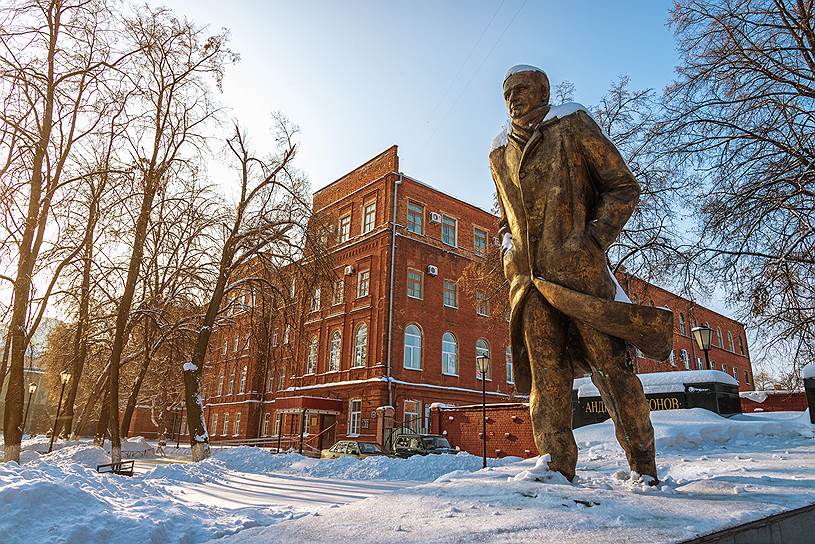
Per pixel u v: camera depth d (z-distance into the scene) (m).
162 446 32.72
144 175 19.38
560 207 3.98
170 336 24.97
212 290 23.03
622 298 4.04
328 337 33.50
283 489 11.51
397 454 19.42
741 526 2.68
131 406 28.12
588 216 4.08
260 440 33.69
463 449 19.45
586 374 4.29
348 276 33.28
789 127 13.48
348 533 2.71
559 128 4.10
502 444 18.19
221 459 18.02
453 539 2.47
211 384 48.69
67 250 20.42
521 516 2.77
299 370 34.94
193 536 5.33
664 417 10.88
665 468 5.54
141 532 4.85
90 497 5.36
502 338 35.75
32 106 16.55
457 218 35.59
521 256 4.24
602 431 11.00
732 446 8.22
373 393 28.75
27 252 16.08
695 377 12.04
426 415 29.78
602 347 3.83
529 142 4.14
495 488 3.40
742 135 13.93
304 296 22.36
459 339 33.12
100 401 30.44
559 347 4.00
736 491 3.38
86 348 25.75
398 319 30.39
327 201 37.28
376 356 29.78
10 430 15.12
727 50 14.07
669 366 42.16
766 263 12.91
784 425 8.97
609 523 2.65
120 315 18.91
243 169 21.73
